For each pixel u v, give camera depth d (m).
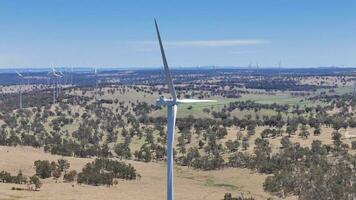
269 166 180.12
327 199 143.25
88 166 169.12
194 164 195.88
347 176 156.62
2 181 148.88
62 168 169.62
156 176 177.62
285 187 156.12
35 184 140.88
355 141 197.75
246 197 145.12
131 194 142.50
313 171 162.38
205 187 162.62
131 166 176.25
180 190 154.62
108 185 155.50
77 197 129.88
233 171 185.12
